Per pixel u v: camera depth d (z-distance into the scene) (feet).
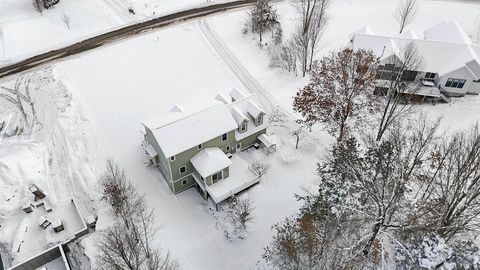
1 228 143.23
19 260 134.00
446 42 182.09
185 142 136.56
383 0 266.98
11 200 149.69
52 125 179.52
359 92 150.30
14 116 186.80
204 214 140.67
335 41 227.20
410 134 158.51
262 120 156.87
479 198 123.13
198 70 210.59
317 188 144.25
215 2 267.39
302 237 112.06
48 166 163.12
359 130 152.97
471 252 108.06
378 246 112.06
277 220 135.64
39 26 244.83
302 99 156.15
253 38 232.94
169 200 146.20
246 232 132.05
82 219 140.56
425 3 260.01
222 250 129.70
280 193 144.87
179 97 192.44
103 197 141.28
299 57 204.85
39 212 146.92
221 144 148.25
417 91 173.37
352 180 118.21
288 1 265.13
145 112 184.34
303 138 165.27
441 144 141.90
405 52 168.66
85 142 169.48
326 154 156.35
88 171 156.76
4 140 174.50
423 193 127.03
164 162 141.90
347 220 111.55
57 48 227.20
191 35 236.63
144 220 136.36
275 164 155.53
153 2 267.18
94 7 256.73
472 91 181.98
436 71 179.52
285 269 110.63
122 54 221.87
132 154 163.94
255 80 203.10
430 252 106.11
